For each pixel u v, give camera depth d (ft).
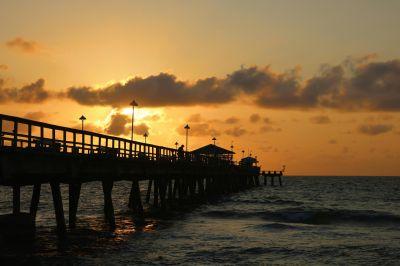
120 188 374.22
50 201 186.09
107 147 84.84
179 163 137.28
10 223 67.51
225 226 110.22
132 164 97.55
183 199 159.94
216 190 219.61
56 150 66.54
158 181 135.23
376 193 314.14
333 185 496.64
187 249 77.92
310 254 77.36
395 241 91.91
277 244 85.81
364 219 131.95
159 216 125.18
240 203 190.90
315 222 128.26
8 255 63.98
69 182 78.54
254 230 104.94
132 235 88.94
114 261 66.18
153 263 66.54
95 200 199.11
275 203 195.00
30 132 58.39
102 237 83.20
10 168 53.83
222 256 73.82
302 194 290.97
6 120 53.52
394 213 145.38
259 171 374.43
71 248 71.61
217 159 204.44
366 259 74.33
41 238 76.84
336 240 92.63
